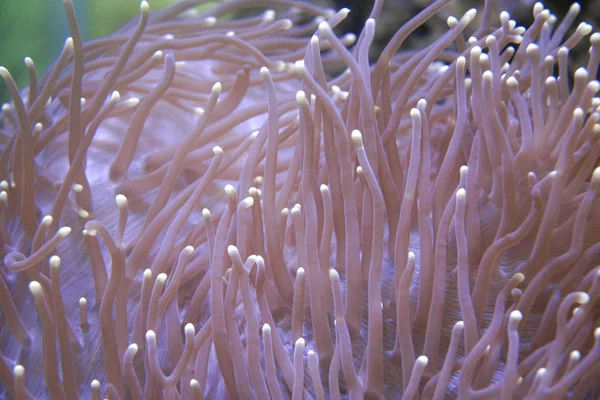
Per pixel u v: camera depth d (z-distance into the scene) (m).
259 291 0.31
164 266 0.33
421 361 0.30
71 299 0.33
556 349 0.30
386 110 0.35
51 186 0.35
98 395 0.30
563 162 0.32
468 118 0.35
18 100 0.33
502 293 0.31
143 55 0.37
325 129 0.33
